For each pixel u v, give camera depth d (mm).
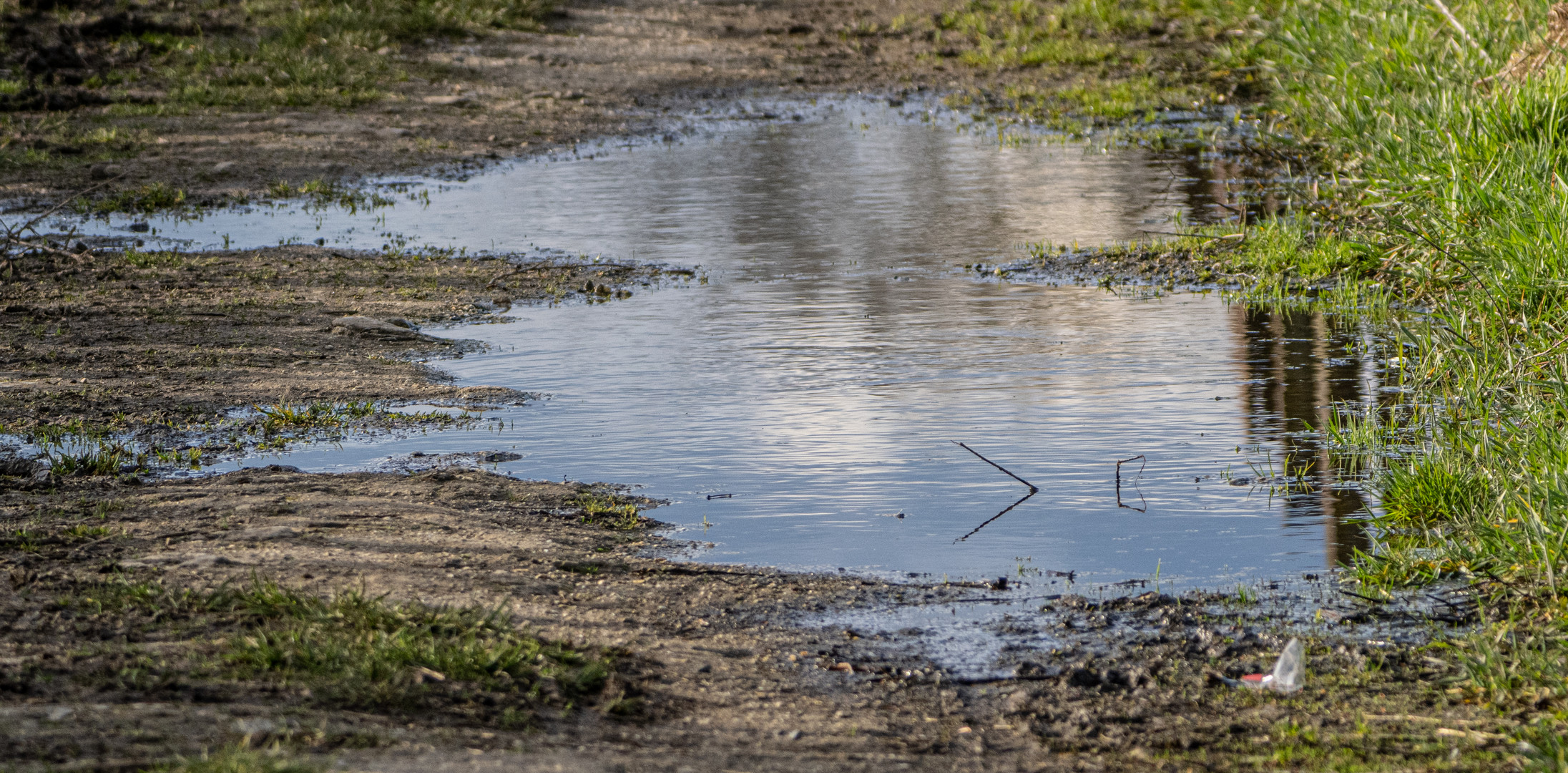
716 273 30844
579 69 63188
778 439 19578
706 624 13414
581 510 16703
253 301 27781
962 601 14172
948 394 21781
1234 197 37625
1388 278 28250
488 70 61875
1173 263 30797
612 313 27406
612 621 13250
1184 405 21078
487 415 20719
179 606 12398
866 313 27156
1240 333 25344
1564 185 23891
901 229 35156
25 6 61562
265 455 18656
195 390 21516
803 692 11883
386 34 64688
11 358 23062
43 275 29812
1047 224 35312
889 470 18297
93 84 55125
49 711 9664
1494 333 21625
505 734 10141
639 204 39062
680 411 20922
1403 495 16625
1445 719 11266
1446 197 26859
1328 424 19891
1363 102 38312
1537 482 15461
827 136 50844
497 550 15039
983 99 57781
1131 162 44000
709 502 17172
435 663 11148
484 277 30422
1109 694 12000
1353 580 14719
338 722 9914
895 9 76750
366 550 14664
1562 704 11438
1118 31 68688
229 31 63500
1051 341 25000
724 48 68625
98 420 19859
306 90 55312
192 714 9797
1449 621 13578
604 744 10195
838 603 14055
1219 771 10367
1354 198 33375
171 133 48938
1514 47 35281
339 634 11641
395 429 19984
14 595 12625
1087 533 16188
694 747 10398
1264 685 12141
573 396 21734
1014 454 18922
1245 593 14234
